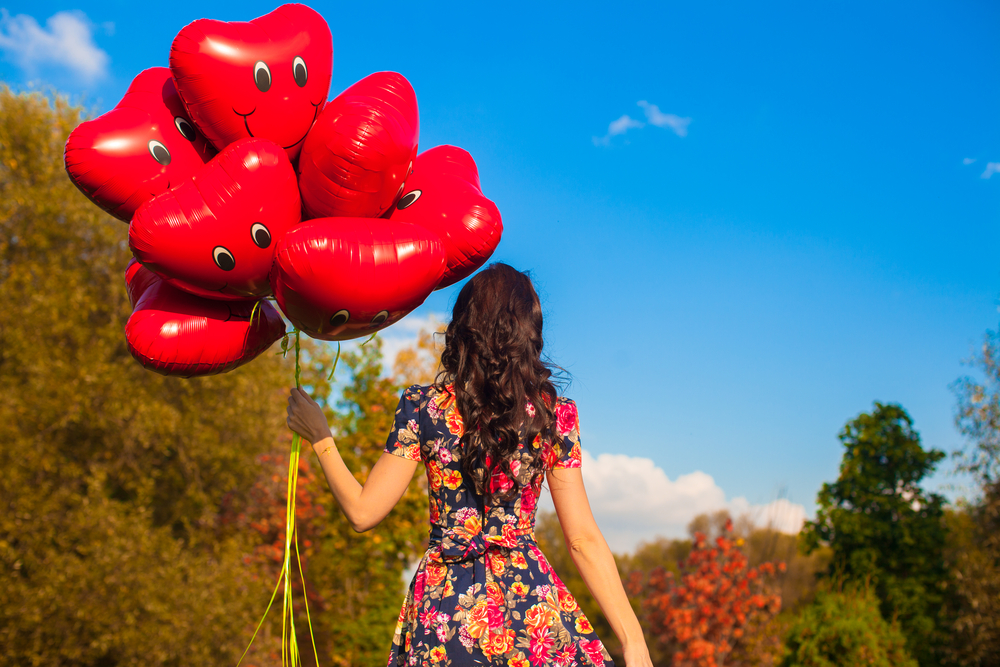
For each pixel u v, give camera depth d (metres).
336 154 1.82
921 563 15.69
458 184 2.19
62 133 9.26
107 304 9.33
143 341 1.97
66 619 7.33
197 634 7.91
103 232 9.27
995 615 11.62
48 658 7.14
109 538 7.69
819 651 10.33
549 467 1.61
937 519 16.19
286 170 1.87
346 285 1.75
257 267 1.90
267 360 10.66
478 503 1.55
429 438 1.60
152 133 1.95
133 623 7.44
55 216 8.89
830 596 11.12
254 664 8.48
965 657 11.84
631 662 1.48
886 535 16.03
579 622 1.54
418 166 2.24
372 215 1.97
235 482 9.98
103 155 1.88
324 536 9.59
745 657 11.47
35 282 8.62
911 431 17.20
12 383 7.96
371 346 9.01
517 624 1.47
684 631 11.28
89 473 8.63
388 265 1.77
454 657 1.44
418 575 1.57
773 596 11.63
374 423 8.80
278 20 1.96
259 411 10.30
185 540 9.96
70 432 8.83
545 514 15.20
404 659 1.53
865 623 10.30
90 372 8.29
